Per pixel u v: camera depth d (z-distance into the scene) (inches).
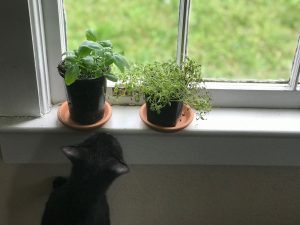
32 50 37.8
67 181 41.4
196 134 40.8
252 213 49.4
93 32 38.7
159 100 37.9
